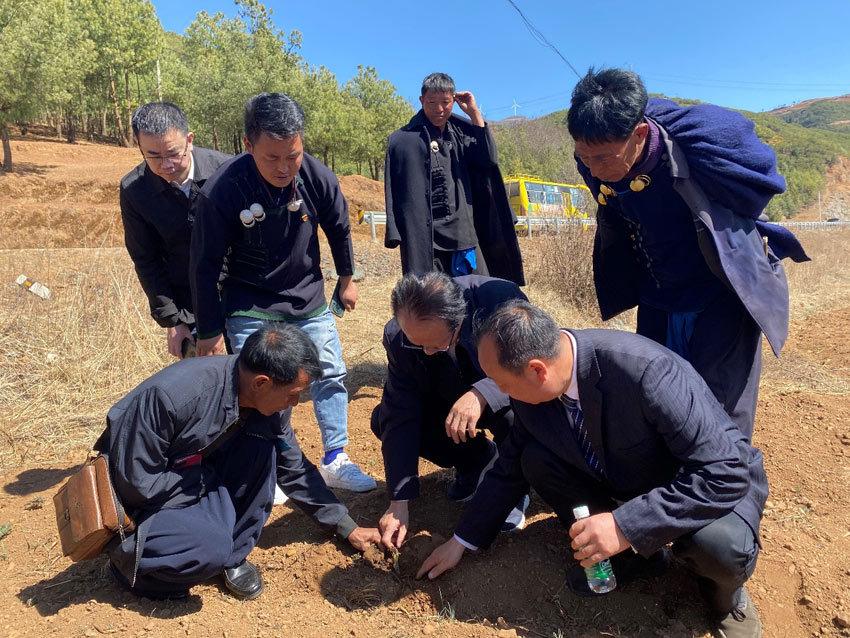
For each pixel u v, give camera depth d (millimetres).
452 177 4160
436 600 2451
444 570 2494
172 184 2939
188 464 2361
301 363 2207
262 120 2465
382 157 39719
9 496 3191
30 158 23688
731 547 1956
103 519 2141
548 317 1917
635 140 2219
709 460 1913
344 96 39500
